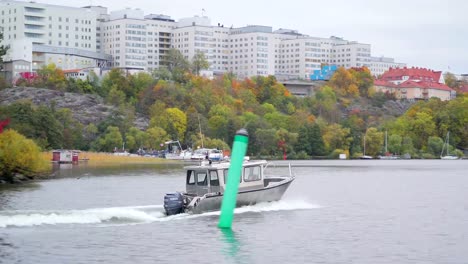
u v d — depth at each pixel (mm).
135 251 41594
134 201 69938
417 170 142375
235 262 39125
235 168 48688
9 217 52031
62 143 174000
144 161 177750
